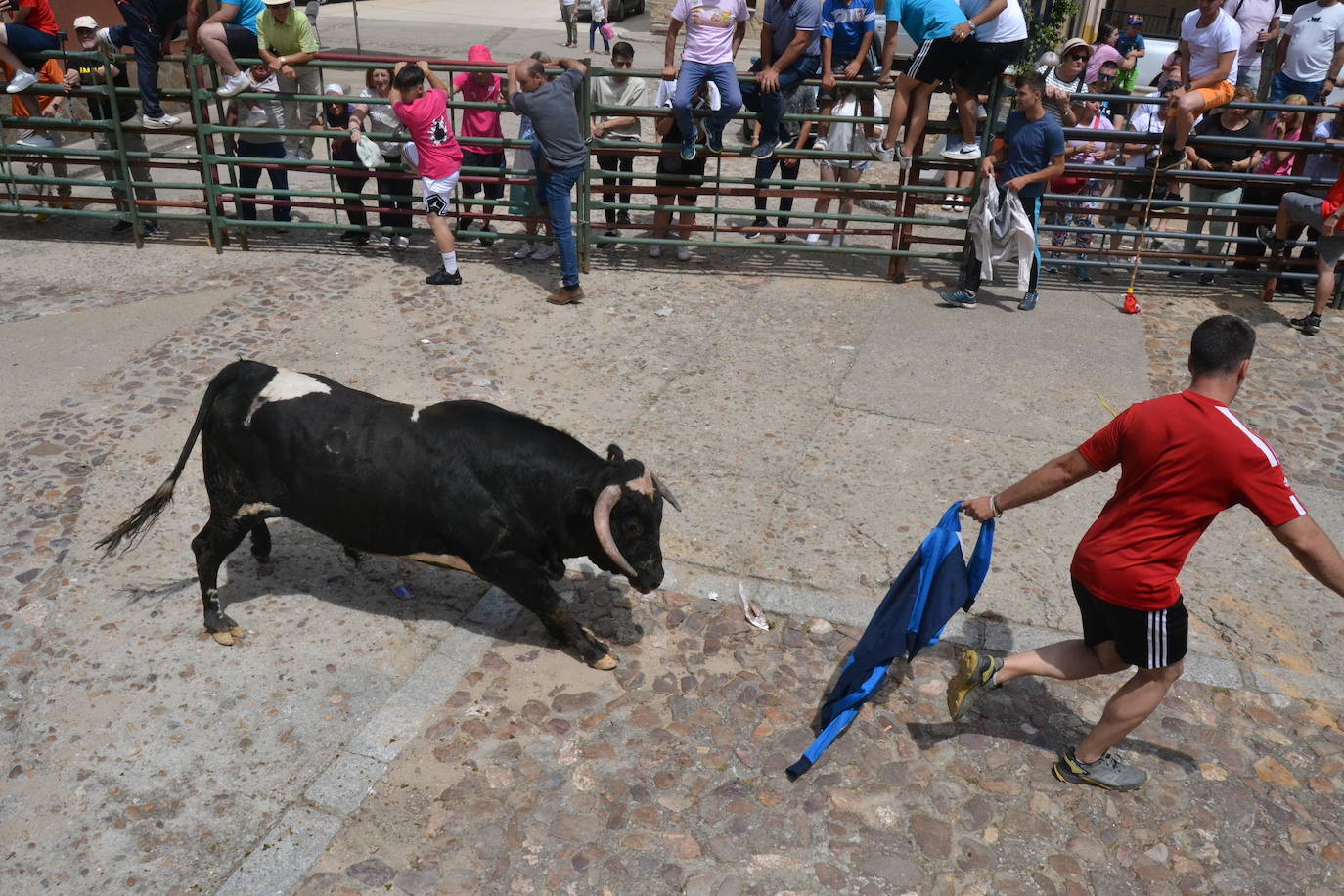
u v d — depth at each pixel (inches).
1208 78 350.0
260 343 310.0
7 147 390.9
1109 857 156.2
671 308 347.3
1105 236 419.8
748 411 280.8
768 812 161.6
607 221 398.0
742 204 469.4
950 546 170.9
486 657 192.1
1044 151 331.9
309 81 410.6
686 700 183.5
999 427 276.5
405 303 343.9
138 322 323.0
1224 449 139.6
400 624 201.0
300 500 184.1
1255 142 346.3
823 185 359.3
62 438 257.1
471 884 148.0
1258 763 173.9
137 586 208.4
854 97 385.4
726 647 196.7
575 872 150.5
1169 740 178.1
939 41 323.9
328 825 156.6
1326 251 334.0
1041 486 159.5
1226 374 142.4
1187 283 389.4
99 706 177.9
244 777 165.0
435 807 160.4
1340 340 339.9
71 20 536.7
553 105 318.0
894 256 366.3
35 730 172.6
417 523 182.5
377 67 359.6
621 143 357.7
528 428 182.4
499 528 179.3
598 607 206.2
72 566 212.7
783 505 239.6
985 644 198.7
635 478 173.9
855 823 160.4
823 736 170.1
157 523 227.6
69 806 158.7
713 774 168.4
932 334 334.0
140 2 357.1
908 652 173.8
